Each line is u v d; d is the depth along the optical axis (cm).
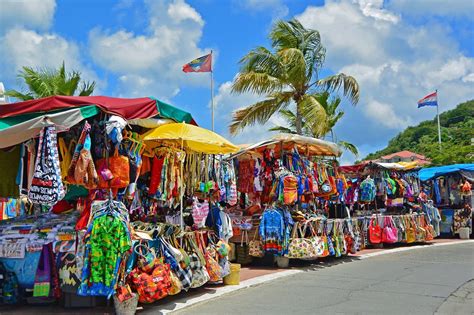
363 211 1577
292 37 2061
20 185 686
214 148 873
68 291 646
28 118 672
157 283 666
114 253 611
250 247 1130
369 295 794
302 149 1251
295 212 1152
